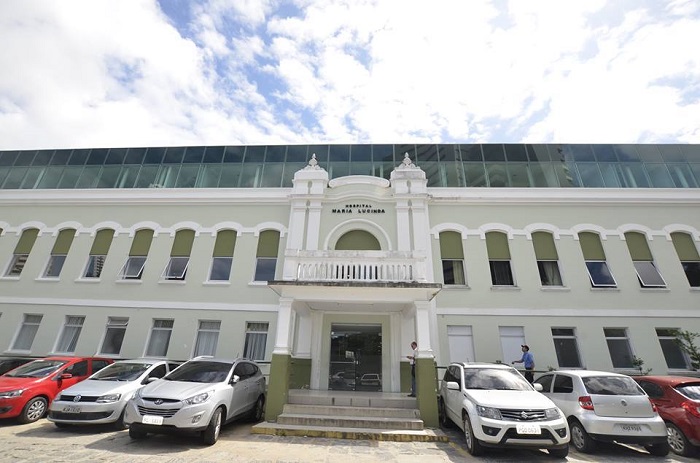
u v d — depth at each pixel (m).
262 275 15.98
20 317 15.78
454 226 16.11
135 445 7.83
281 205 17.05
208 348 14.95
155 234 16.84
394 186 16.55
